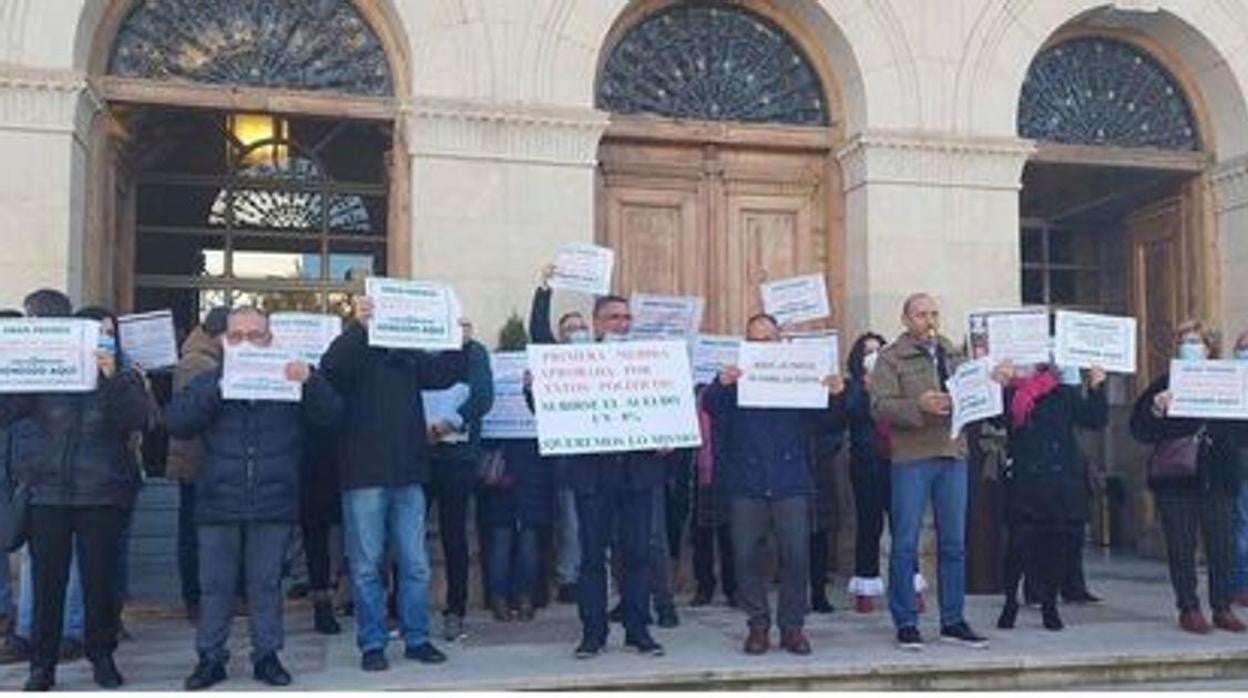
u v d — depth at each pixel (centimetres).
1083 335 779
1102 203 1231
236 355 630
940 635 747
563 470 731
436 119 924
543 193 941
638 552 709
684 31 1034
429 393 783
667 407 711
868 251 999
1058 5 1051
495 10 943
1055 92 1107
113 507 642
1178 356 877
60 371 619
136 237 1084
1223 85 1102
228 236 1110
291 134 1125
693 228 1033
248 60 946
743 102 1041
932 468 736
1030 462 789
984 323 777
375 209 1139
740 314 1035
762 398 702
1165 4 1073
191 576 844
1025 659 690
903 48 1020
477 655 708
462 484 768
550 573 909
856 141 1007
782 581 712
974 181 1023
